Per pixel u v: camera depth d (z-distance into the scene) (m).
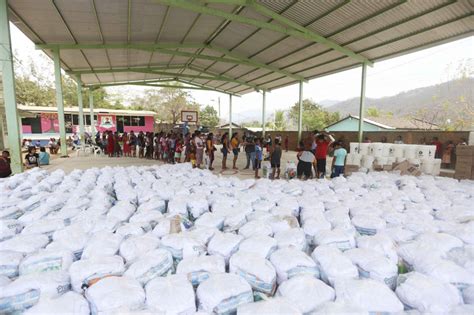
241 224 2.36
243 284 1.38
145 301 1.30
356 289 1.30
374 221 2.33
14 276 1.63
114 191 3.53
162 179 3.95
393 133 13.06
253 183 3.83
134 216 2.43
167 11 8.97
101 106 34.75
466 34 8.11
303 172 6.73
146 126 23.80
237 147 9.85
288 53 12.06
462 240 2.07
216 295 1.30
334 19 8.56
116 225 2.27
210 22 10.07
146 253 1.70
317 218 2.40
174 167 4.93
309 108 39.19
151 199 2.95
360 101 11.41
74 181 3.81
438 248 1.87
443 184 3.88
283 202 2.85
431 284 1.36
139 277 1.49
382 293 1.29
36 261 1.62
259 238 1.86
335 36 9.62
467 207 2.80
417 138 12.19
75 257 1.83
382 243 1.85
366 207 2.75
